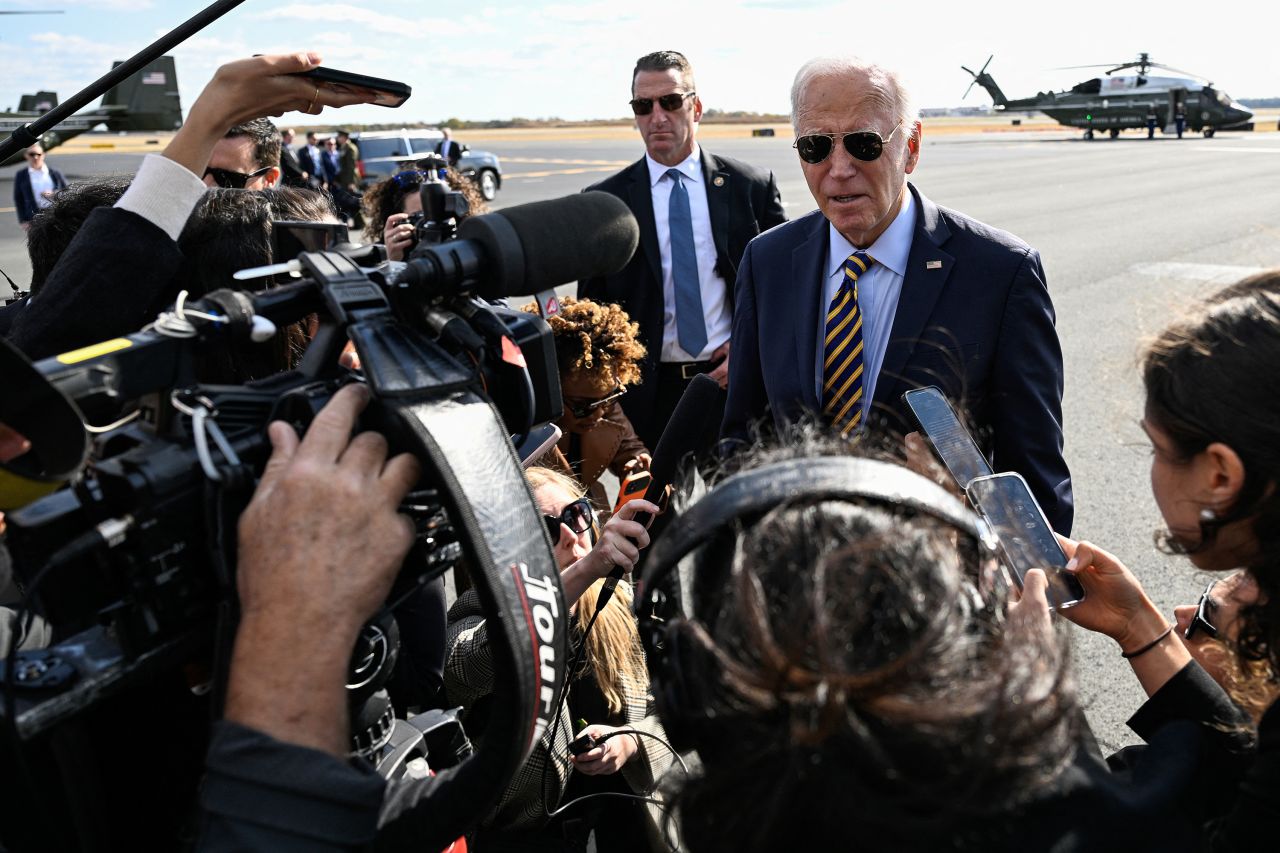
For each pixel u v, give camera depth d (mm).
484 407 902
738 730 732
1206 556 1058
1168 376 1028
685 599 946
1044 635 795
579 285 3914
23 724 792
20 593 1362
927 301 2199
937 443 1510
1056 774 736
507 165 38000
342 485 804
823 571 701
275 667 777
